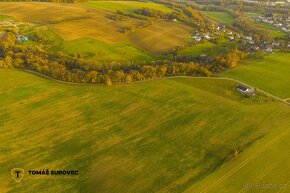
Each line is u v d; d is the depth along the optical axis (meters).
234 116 119.94
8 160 94.81
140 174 90.19
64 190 84.06
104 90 137.12
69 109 122.69
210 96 134.00
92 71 146.75
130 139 105.75
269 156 98.81
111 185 86.12
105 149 100.56
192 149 101.38
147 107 124.62
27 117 116.94
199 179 88.69
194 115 119.88
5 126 111.44
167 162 95.19
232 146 103.19
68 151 99.44
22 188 84.38
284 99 134.88
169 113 120.88
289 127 114.19
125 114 119.81
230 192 84.62
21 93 133.50
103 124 113.69
